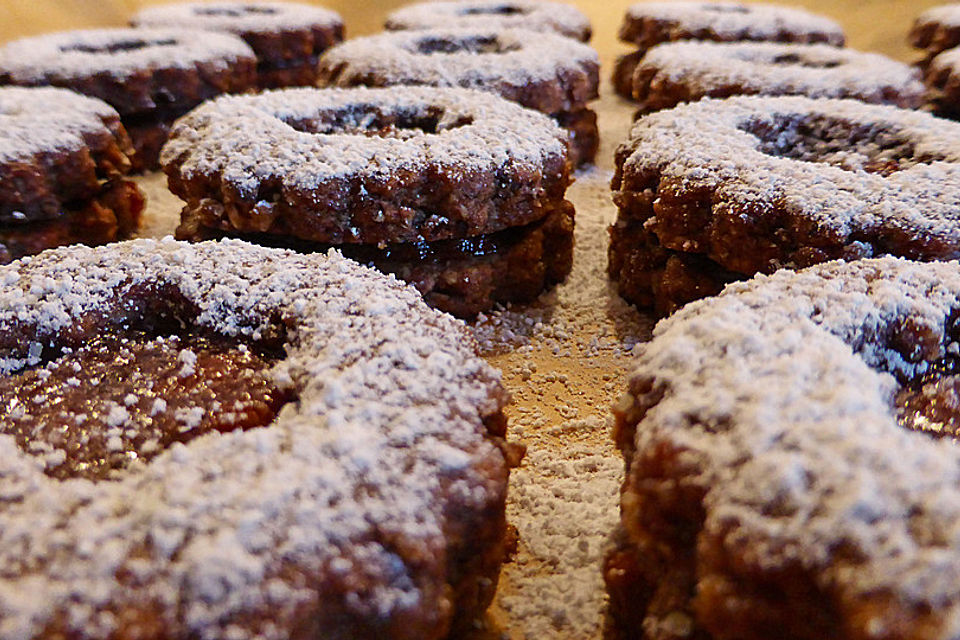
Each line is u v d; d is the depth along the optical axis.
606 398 0.12
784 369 0.06
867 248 0.11
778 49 0.22
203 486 0.06
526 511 0.09
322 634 0.05
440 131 0.15
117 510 0.06
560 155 0.14
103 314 0.09
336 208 0.12
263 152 0.13
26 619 0.05
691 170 0.12
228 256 0.10
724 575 0.05
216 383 0.08
